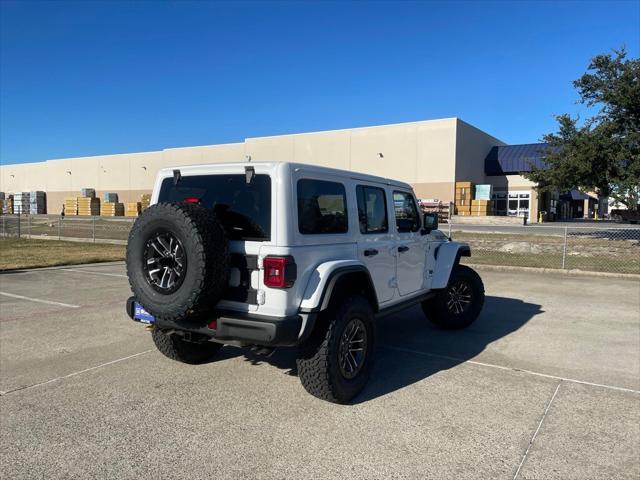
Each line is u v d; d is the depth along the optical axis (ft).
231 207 13.03
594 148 61.77
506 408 13.33
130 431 11.88
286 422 12.40
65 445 11.18
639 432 11.96
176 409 13.15
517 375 15.99
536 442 11.42
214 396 14.05
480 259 48.65
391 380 15.51
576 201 236.84
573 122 66.59
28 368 16.42
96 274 39.42
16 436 11.59
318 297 12.64
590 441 11.48
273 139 166.61
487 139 163.02
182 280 11.71
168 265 12.16
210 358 17.35
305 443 11.32
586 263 46.03
